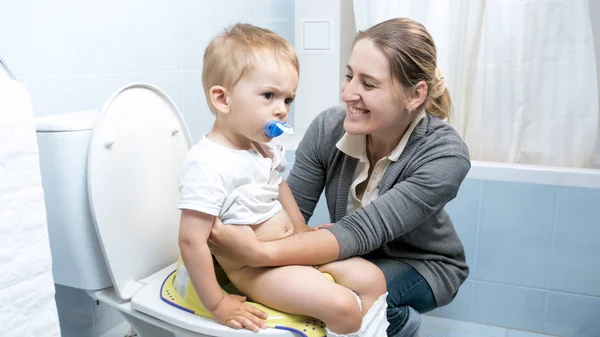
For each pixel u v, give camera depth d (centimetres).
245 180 93
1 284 81
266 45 92
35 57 108
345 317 85
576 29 170
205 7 161
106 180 100
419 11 178
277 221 98
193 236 87
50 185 101
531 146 179
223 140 96
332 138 119
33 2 107
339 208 116
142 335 106
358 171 115
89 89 122
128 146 105
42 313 88
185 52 154
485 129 180
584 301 158
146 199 110
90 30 121
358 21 186
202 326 88
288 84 93
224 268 97
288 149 182
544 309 163
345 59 209
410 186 102
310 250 93
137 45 135
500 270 164
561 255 158
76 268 104
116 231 103
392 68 99
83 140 99
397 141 110
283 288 88
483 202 162
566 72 172
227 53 92
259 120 92
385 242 103
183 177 90
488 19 172
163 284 104
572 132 176
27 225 84
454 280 115
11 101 81
